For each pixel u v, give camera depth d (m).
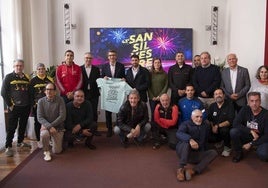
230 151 3.92
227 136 3.87
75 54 5.76
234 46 5.12
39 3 5.30
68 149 4.14
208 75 4.36
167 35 5.71
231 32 5.31
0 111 4.14
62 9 5.68
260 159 3.68
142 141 4.33
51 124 3.78
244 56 4.82
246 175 3.20
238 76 4.21
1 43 4.85
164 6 5.70
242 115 3.70
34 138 4.77
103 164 3.55
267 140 3.49
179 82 4.55
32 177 3.17
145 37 5.71
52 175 3.22
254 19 4.64
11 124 4.00
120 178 3.13
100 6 5.67
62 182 3.04
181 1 5.69
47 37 5.43
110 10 5.68
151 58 5.73
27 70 5.42
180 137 3.33
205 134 3.45
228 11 5.62
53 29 5.71
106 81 4.55
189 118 4.17
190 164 3.41
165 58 5.75
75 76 4.41
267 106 3.98
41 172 3.31
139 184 2.97
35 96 4.12
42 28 5.36
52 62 5.73
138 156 3.84
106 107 4.57
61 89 4.39
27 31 5.35
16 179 3.12
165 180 3.08
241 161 3.64
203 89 4.38
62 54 5.77
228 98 4.11
